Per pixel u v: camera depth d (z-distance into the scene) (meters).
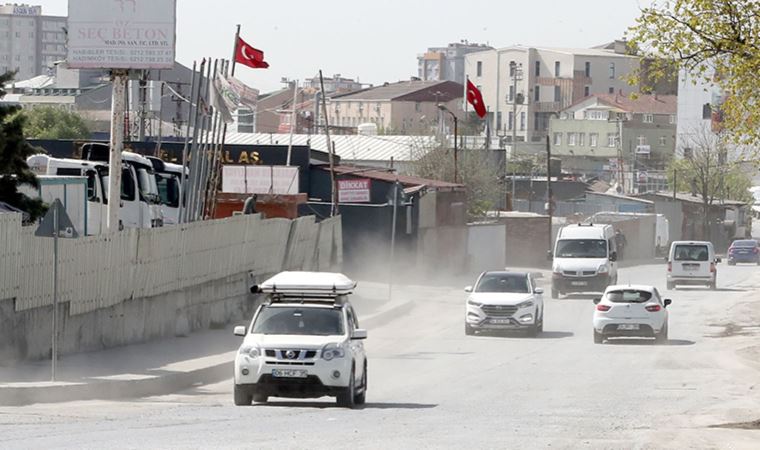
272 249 97.62
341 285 51.56
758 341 87.25
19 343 57.38
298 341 48.34
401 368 70.25
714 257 148.38
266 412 45.38
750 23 66.62
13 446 31.53
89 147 106.75
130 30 79.25
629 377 64.38
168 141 154.88
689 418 45.19
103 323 66.19
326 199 146.75
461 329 97.81
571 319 108.38
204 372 61.88
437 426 39.97
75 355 62.53
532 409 48.34
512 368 69.69
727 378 63.81
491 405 50.31
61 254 60.66
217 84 103.75
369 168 161.62
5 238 55.22
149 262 71.94
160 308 74.38
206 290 82.62
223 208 125.81
